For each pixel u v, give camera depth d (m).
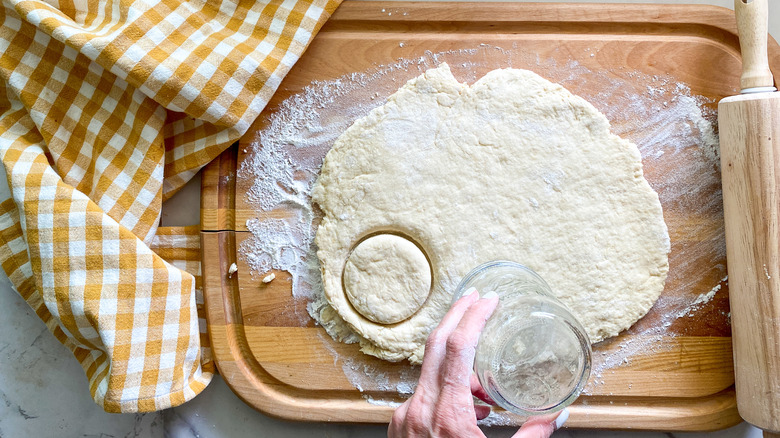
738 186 0.98
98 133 1.04
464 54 1.08
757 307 0.97
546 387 0.80
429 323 1.03
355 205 1.04
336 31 1.09
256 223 1.08
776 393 0.95
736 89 1.08
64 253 0.98
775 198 0.96
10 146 1.01
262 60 1.02
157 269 1.02
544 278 1.03
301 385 1.07
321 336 1.07
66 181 1.03
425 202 1.03
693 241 1.07
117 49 0.96
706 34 1.09
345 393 1.08
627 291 1.04
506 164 1.04
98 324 0.98
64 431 1.11
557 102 1.04
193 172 1.07
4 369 1.10
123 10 0.99
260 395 1.07
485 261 1.03
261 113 1.08
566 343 0.80
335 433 1.11
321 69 1.08
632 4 1.07
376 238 1.04
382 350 1.04
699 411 1.07
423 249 1.05
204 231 1.07
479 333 0.79
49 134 1.02
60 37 0.95
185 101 1.01
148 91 1.00
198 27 1.03
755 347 0.97
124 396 0.99
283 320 1.08
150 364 1.01
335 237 1.04
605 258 1.03
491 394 0.80
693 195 1.08
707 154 1.08
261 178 1.08
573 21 1.08
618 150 1.04
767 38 1.07
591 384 1.07
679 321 1.07
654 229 1.04
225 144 1.05
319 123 1.08
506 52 1.08
